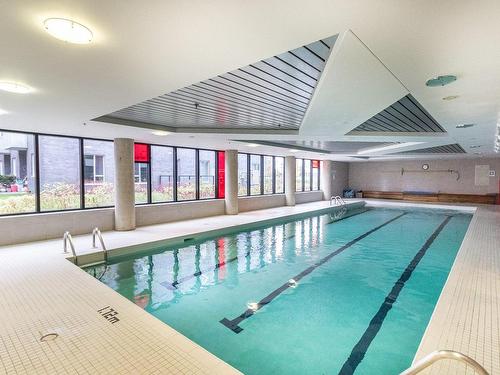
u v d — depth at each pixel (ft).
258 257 19.80
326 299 13.24
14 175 22.41
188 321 11.28
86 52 8.04
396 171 56.59
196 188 33.32
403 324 11.05
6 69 9.27
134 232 23.91
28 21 6.35
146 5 5.78
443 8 5.90
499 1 5.64
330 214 40.37
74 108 14.32
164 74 9.81
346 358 9.02
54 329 8.95
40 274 13.85
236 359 8.98
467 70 9.48
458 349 8.09
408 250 21.61
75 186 23.56
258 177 42.86
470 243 20.30
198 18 6.32
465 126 19.02
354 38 7.30
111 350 7.84
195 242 23.41
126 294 13.79
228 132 22.68
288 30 6.88
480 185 48.49
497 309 10.47
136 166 29.66
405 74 9.92
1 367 7.15
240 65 9.05
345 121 18.48
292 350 9.45
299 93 13.61
